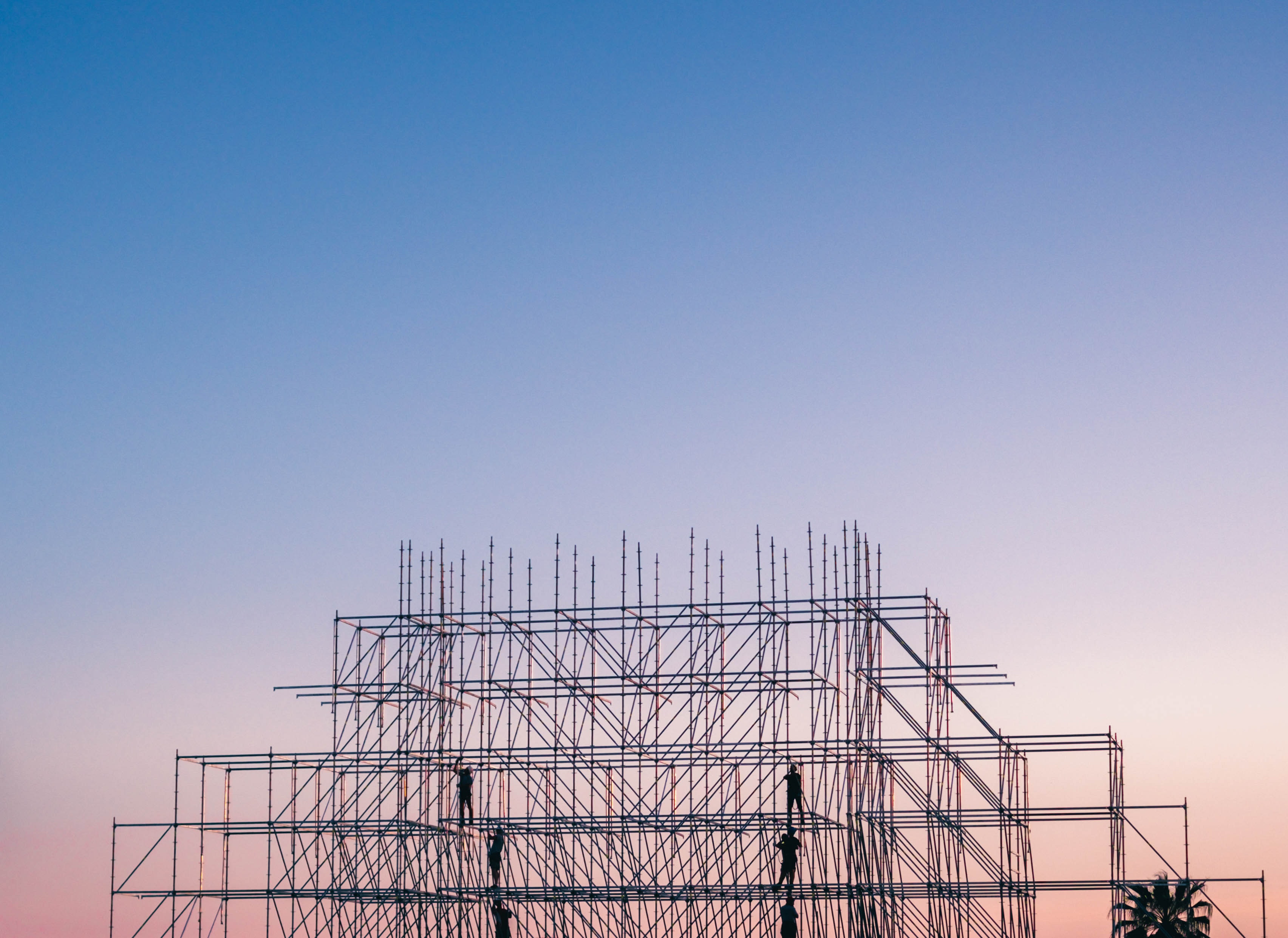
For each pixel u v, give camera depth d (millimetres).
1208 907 66500
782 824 44594
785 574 47625
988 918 45000
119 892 46844
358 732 48594
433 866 46875
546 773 48781
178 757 47656
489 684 48844
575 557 49469
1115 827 43344
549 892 46031
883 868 43906
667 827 45281
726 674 46906
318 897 46062
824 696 46781
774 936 45656
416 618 49312
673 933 46281
